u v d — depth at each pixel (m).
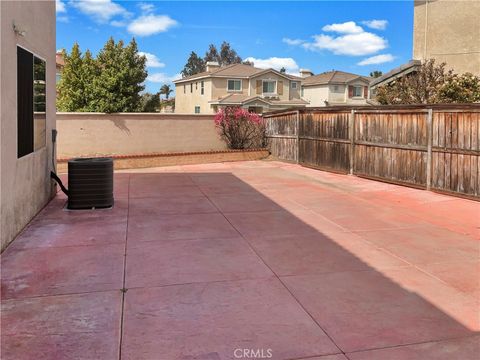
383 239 6.10
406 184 10.37
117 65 23.97
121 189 10.23
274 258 5.25
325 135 13.51
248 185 10.89
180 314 3.71
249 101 37.19
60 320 3.57
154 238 6.08
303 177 12.30
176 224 6.89
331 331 3.45
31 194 6.94
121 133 16.77
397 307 3.90
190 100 44.16
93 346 3.17
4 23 5.33
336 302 4.00
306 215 7.58
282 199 9.04
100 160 8.03
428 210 7.97
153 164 15.11
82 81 23.75
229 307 3.87
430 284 4.44
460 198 8.93
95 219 7.17
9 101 5.58
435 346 3.24
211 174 13.02
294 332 3.43
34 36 7.04
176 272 4.73
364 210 7.99
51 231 6.38
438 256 5.35
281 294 4.17
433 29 15.14
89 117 16.31
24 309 3.78
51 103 8.55
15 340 3.24
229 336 3.35
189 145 17.72
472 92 13.31
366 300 4.04
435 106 9.45
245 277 4.61
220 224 6.91
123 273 4.68
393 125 10.73
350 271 4.81
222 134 18.09
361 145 11.95
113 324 3.52
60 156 16.05
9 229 5.66
